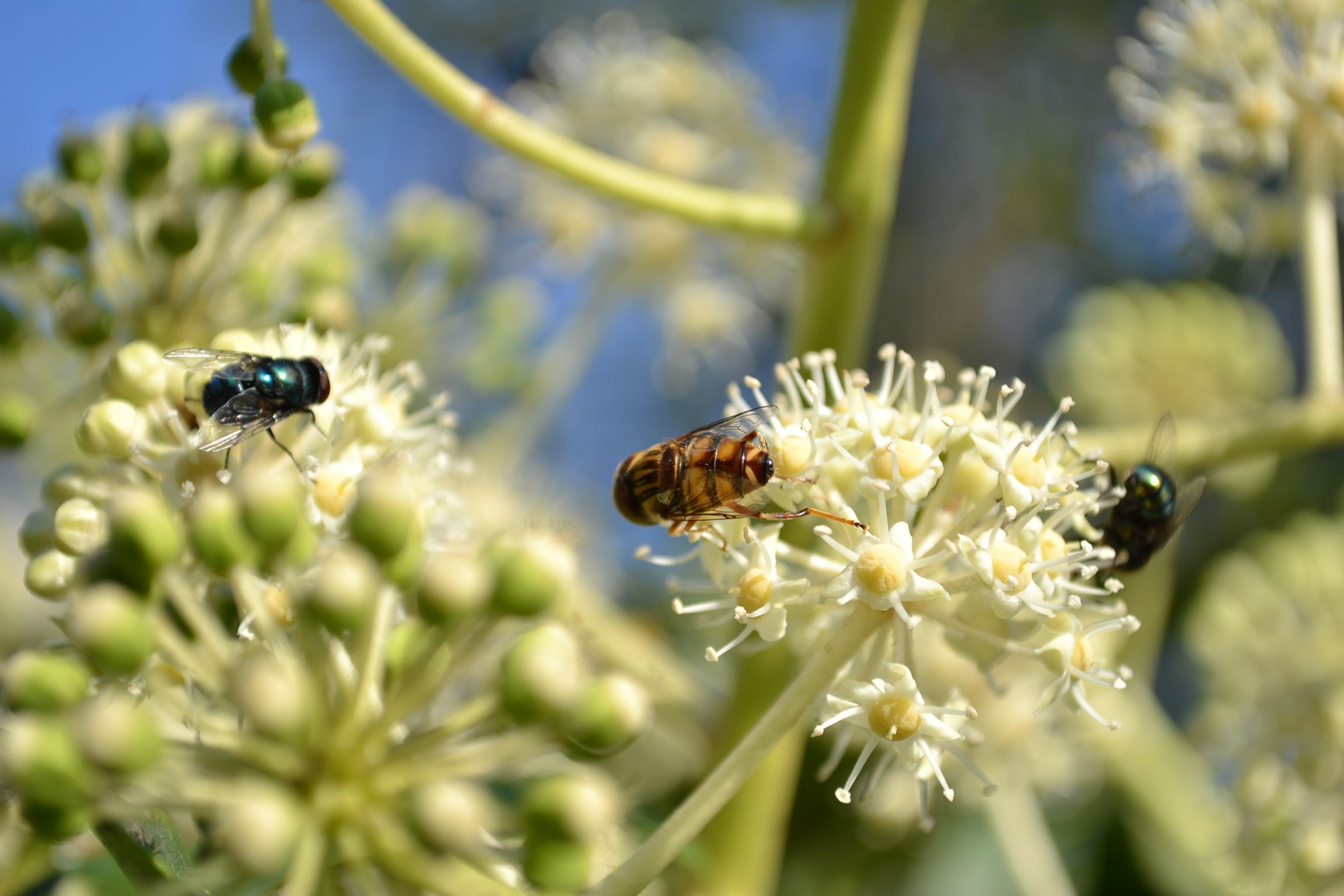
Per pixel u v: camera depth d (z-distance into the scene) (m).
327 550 0.20
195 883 0.18
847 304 0.25
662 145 0.33
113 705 0.18
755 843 0.24
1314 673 0.29
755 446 0.22
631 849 0.22
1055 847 0.32
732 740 0.24
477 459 0.31
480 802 0.18
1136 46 0.29
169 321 0.24
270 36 0.21
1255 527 0.42
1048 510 0.21
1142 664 0.31
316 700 0.18
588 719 0.19
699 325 0.34
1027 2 0.57
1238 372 0.36
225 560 0.19
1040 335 0.58
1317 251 0.26
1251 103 0.28
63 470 0.21
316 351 0.22
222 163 0.24
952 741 0.20
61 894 0.21
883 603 0.20
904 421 0.21
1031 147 0.58
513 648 0.19
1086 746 0.31
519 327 0.32
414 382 0.22
